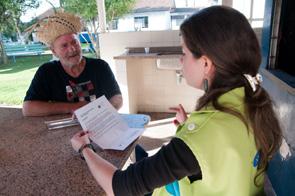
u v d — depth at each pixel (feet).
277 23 7.24
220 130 1.97
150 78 11.89
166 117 11.60
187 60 2.19
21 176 2.89
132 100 11.35
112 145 3.42
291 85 5.57
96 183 2.69
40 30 5.64
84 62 6.15
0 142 3.80
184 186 2.08
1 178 2.86
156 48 11.02
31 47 20.10
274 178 6.56
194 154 1.92
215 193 2.01
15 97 14.99
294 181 5.26
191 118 2.15
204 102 2.17
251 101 2.13
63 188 2.64
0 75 19.80
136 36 11.11
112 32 11.26
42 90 5.82
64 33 5.57
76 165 3.06
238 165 2.00
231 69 2.06
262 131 2.15
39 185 2.71
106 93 6.12
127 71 10.54
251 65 2.10
